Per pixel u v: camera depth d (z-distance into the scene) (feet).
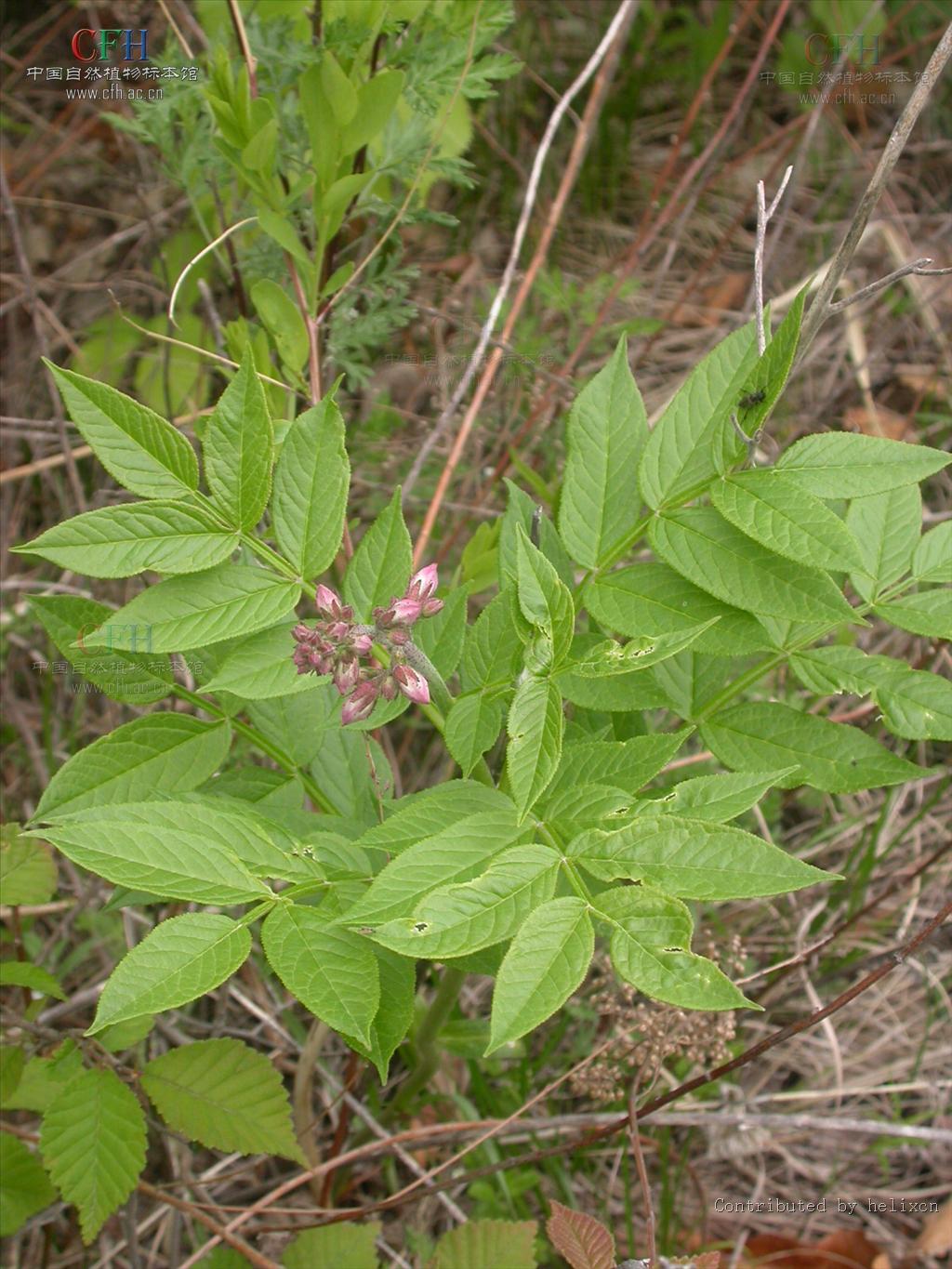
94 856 1.09
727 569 1.25
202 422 1.48
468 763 1.21
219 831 1.14
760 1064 2.23
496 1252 1.58
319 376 1.81
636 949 1.03
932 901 2.35
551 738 1.10
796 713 1.40
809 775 1.37
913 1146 2.15
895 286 3.09
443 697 1.26
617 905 1.05
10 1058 1.55
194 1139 1.51
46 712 2.23
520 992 1.01
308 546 1.24
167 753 1.36
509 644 1.29
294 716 1.42
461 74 1.77
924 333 3.06
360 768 1.47
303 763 1.42
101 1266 1.88
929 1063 2.26
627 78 3.18
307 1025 2.14
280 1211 1.72
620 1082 1.83
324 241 1.71
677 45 3.26
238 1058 1.53
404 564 1.27
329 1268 1.60
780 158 2.92
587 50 3.23
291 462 1.25
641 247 2.57
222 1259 1.68
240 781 1.41
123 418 1.20
